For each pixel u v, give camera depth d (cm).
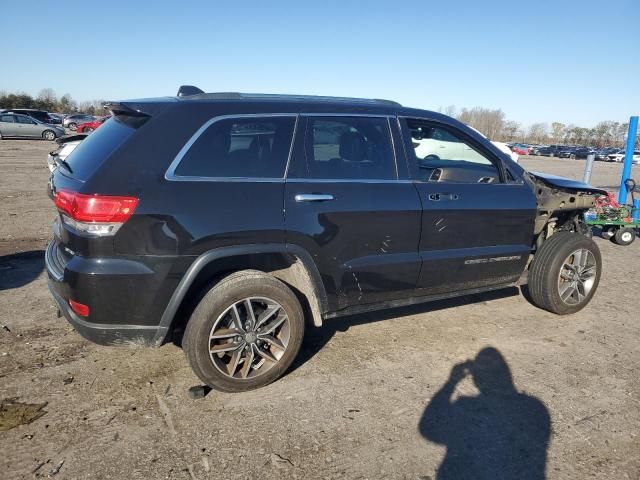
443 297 393
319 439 269
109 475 237
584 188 456
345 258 330
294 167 316
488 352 375
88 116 4066
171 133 287
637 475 249
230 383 302
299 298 341
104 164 272
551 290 433
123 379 320
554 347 388
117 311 274
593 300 500
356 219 328
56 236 317
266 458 253
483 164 414
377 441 269
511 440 273
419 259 359
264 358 314
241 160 301
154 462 247
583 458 261
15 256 572
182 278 281
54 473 237
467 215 376
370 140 350
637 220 782
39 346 359
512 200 401
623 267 641
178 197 278
